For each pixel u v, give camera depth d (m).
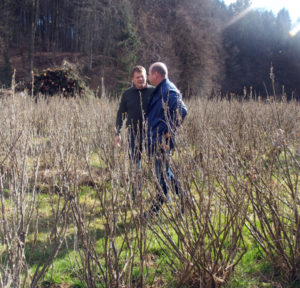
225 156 2.38
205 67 29.53
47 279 2.30
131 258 1.99
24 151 1.88
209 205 2.00
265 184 2.36
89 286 1.91
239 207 2.10
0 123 2.44
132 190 2.09
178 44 30.95
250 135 2.83
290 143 3.04
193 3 33.34
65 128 2.26
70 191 1.93
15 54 34.34
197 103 8.47
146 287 2.15
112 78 29.31
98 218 3.06
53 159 2.24
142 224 1.96
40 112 6.22
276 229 2.38
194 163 2.31
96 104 6.04
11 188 1.84
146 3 33.81
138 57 29.80
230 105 7.29
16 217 1.80
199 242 2.04
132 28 30.34
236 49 34.84
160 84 3.29
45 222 2.99
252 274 2.38
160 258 2.52
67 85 12.43
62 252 2.62
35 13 24.00
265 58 38.72
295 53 39.22
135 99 3.65
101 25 31.19
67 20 37.97
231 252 2.28
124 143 1.96
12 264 1.66
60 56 34.78
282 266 2.36
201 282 2.04
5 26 29.97
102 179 1.98
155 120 3.20
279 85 34.91
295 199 2.30
